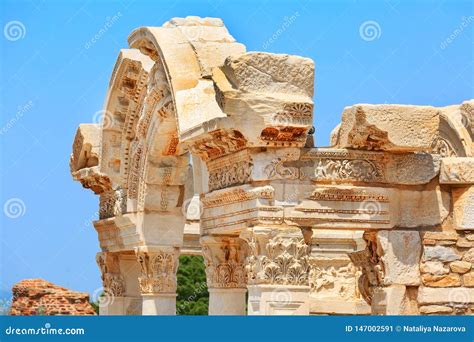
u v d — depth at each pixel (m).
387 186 23.95
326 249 33.53
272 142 22.78
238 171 23.58
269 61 22.59
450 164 23.77
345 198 23.53
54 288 43.06
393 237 23.88
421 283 23.89
